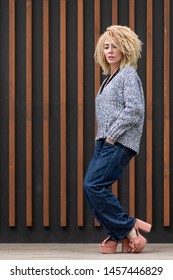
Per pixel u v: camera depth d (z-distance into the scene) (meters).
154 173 5.93
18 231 5.93
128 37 5.15
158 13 5.93
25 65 5.93
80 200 5.91
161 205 5.93
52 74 5.93
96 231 5.94
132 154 5.12
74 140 5.94
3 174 5.93
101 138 5.13
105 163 5.04
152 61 5.93
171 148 5.93
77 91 5.93
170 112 5.93
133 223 5.20
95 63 5.91
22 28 5.93
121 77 5.07
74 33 5.93
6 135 5.94
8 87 5.94
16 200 5.93
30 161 5.91
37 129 5.93
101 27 5.94
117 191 5.92
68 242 5.92
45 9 5.91
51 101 5.93
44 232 5.93
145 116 5.92
